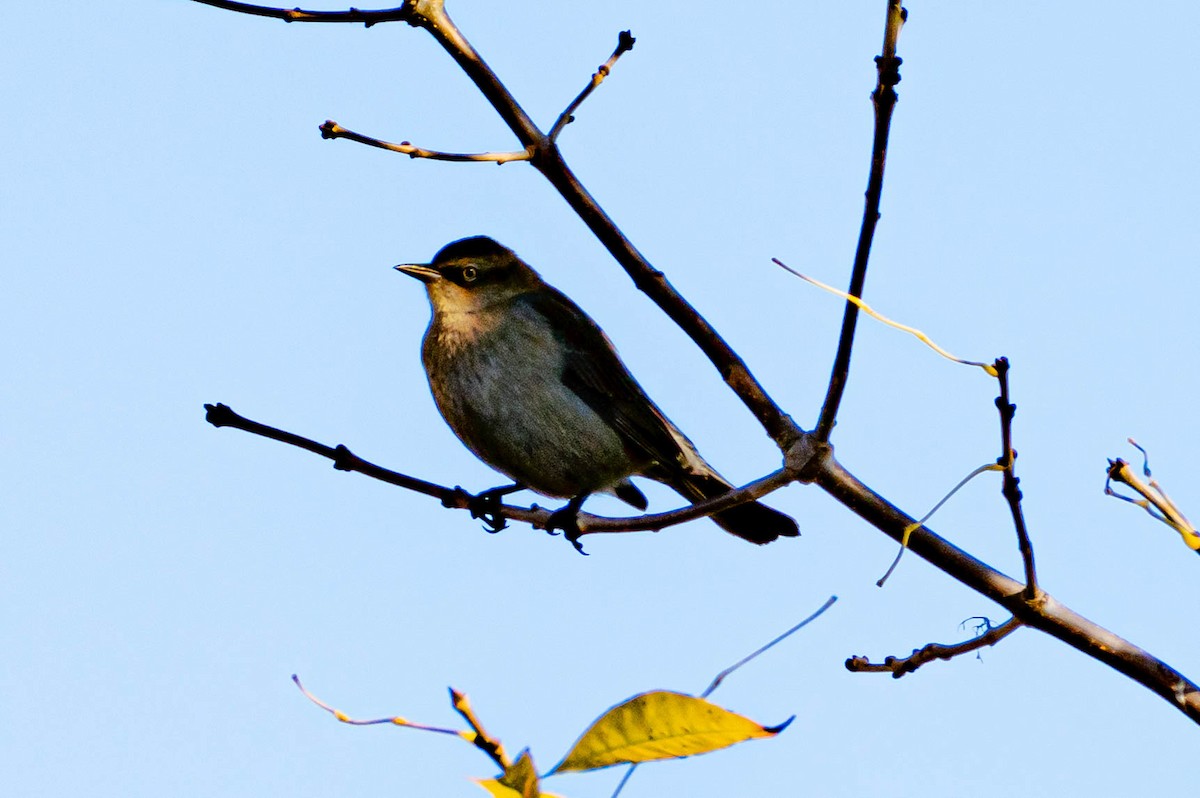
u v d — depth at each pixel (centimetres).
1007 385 856
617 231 1023
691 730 459
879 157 857
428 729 529
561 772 456
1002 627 927
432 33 996
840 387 968
